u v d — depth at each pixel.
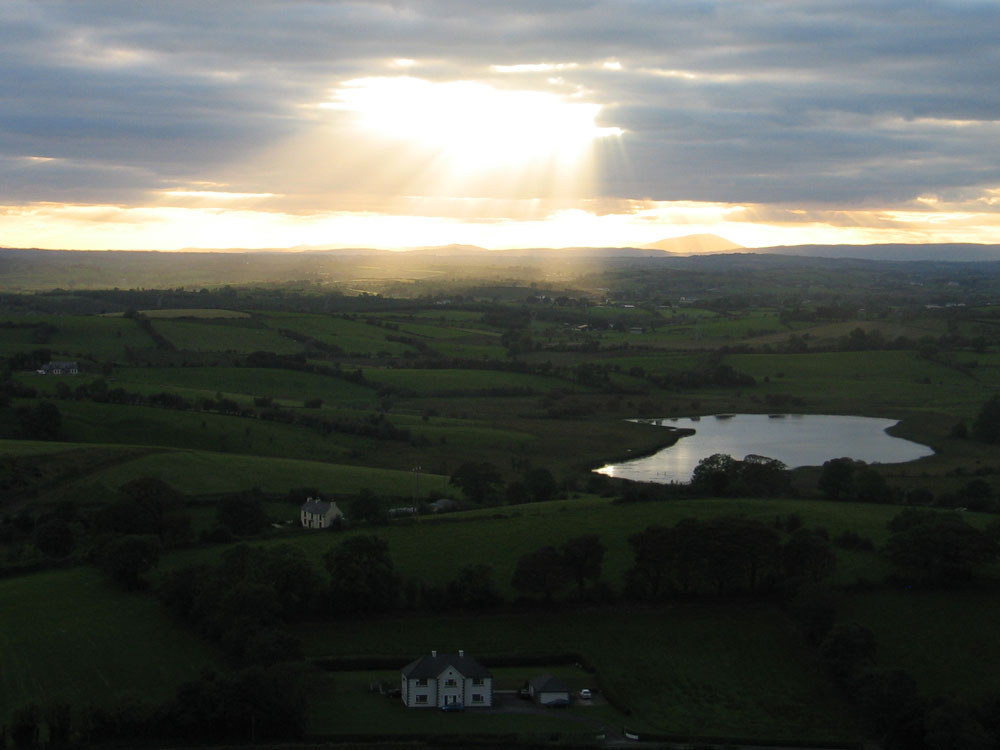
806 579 110.44
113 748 80.12
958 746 81.44
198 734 82.31
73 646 96.94
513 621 106.69
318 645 100.31
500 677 96.19
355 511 139.00
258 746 80.94
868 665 94.19
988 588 112.81
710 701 92.38
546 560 110.31
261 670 84.25
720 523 115.88
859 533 129.62
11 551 128.38
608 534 129.75
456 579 110.12
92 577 117.25
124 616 104.81
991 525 123.88
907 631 104.69
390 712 87.81
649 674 96.94
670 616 108.81
